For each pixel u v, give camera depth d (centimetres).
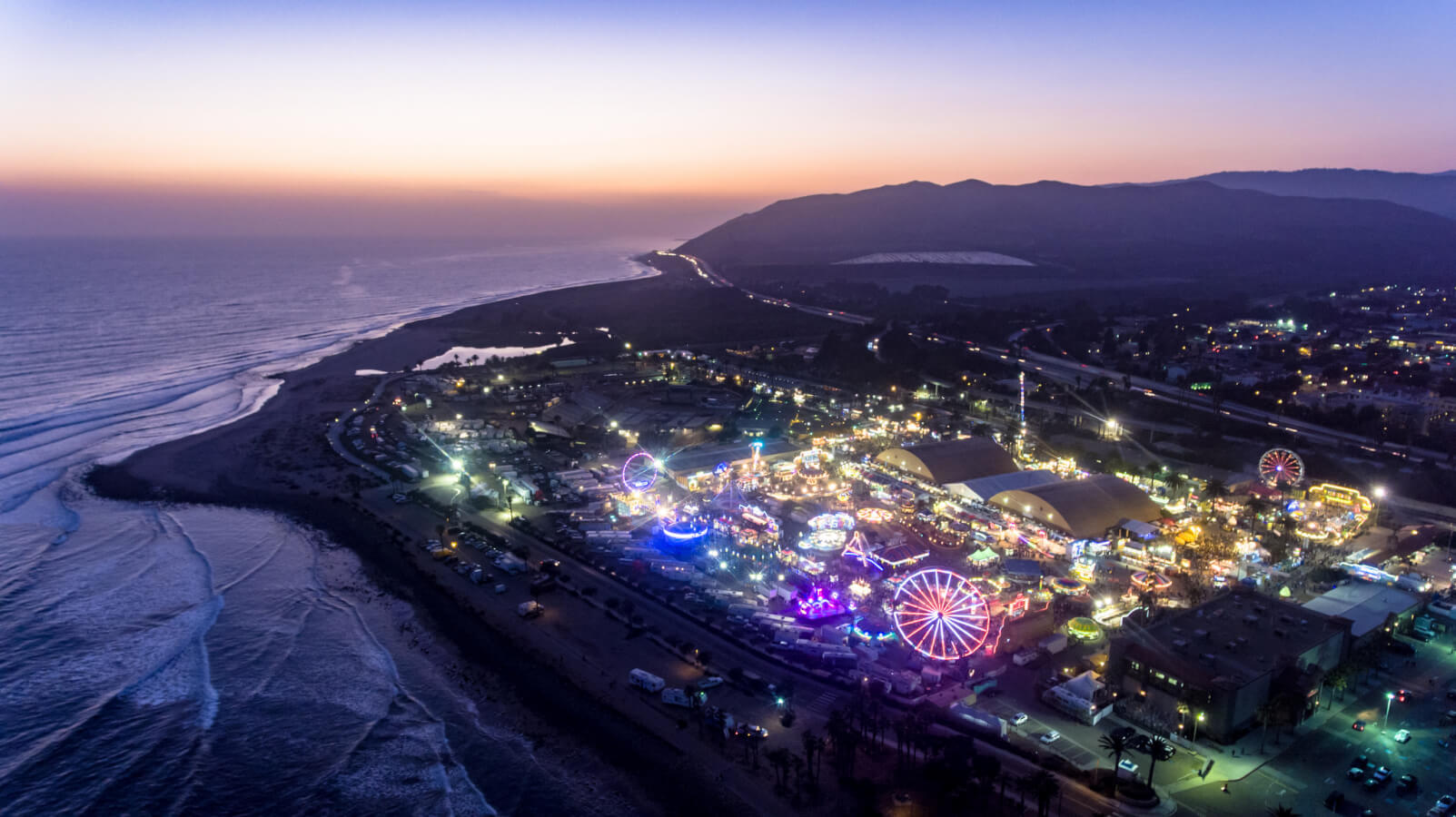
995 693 11981
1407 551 17225
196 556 17512
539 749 11094
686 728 11300
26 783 10462
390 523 19062
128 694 12419
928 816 9419
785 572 15975
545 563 16262
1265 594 14600
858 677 12419
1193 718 10850
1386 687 12131
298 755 11038
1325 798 9638
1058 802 9619
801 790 9994
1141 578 15338
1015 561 15575
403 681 12788
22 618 14688
